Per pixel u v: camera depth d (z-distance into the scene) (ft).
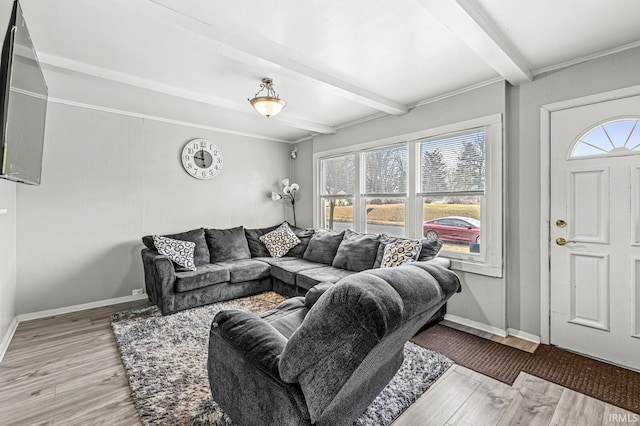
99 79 8.74
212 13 6.10
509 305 9.23
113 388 6.39
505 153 9.12
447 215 10.64
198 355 7.66
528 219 8.82
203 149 14.48
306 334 3.75
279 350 4.42
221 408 5.21
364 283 3.64
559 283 8.31
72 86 9.55
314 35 6.94
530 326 8.84
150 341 8.42
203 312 10.68
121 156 12.19
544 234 8.50
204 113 12.40
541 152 8.52
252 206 16.42
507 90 9.16
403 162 12.10
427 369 7.12
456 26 6.03
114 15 6.11
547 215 8.45
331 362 3.75
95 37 6.91
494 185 9.29
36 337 8.84
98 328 9.49
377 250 10.94
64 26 6.47
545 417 5.57
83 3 5.71
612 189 7.48
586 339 7.89
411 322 4.29
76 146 11.19
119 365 7.31
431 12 5.61
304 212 17.33
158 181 13.17
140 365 7.18
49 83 9.30
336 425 4.49
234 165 15.67
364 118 13.47
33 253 10.37
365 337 3.51
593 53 7.59
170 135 13.50
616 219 7.44
